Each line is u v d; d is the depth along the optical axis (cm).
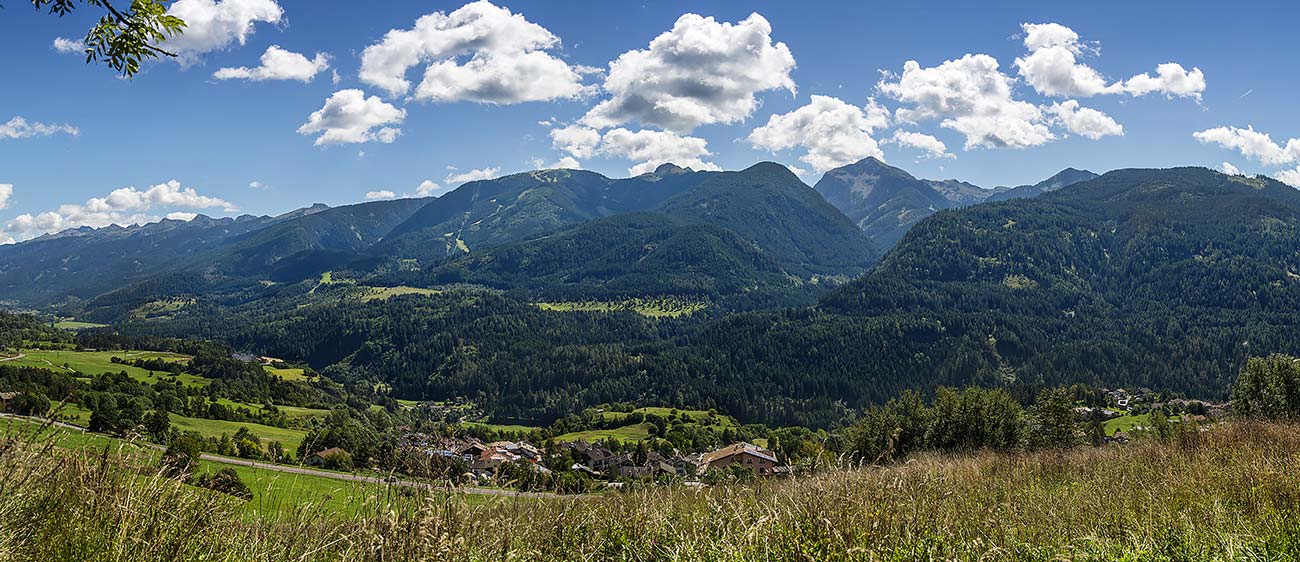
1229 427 1303
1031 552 474
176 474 443
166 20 434
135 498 398
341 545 418
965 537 494
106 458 404
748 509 512
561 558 482
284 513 432
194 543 398
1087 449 1619
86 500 381
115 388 7775
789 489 552
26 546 354
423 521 380
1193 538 484
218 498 444
